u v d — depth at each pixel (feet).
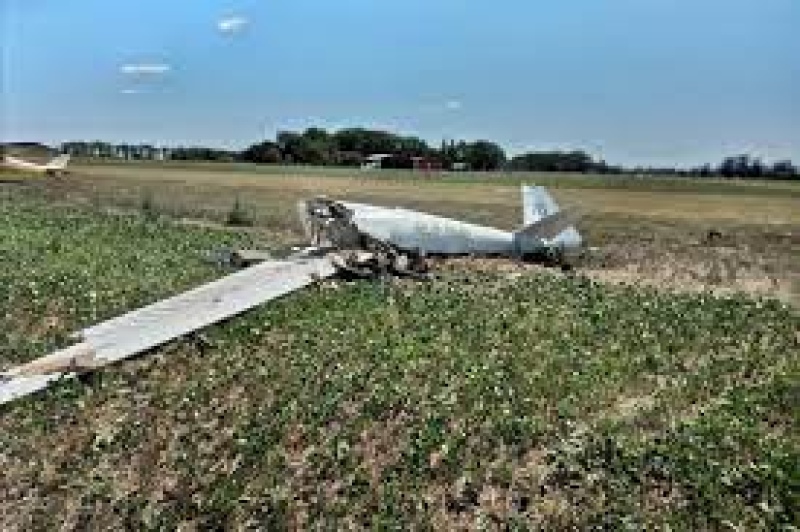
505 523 43.93
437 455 49.90
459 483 47.24
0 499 53.06
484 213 174.60
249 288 76.28
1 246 107.14
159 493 51.19
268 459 51.90
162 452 54.70
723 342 67.21
